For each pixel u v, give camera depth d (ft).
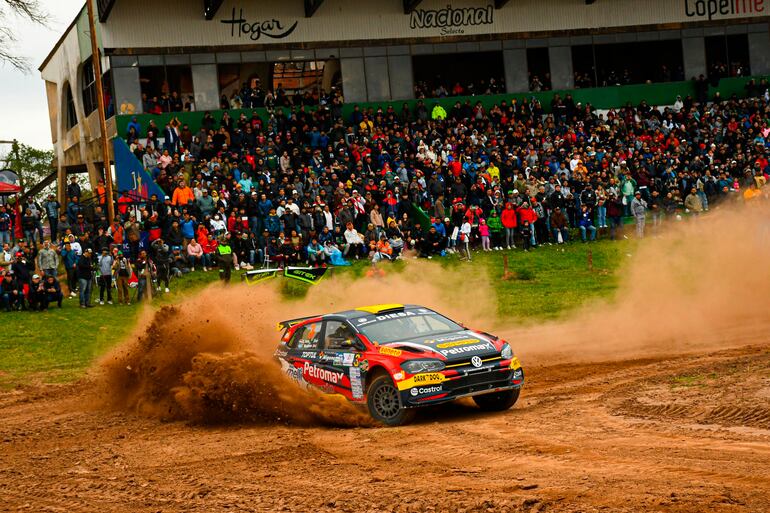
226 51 138.10
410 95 146.41
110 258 90.22
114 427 42.91
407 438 34.04
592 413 36.37
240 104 132.98
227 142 120.78
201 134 119.03
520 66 150.92
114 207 110.93
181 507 26.16
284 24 141.18
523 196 116.06
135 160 114.42
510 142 133.39
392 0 145.69
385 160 120.88
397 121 134.72
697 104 152.05
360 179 116.37
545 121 139.44
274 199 109.70
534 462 27.94
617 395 40.19
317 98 143.02
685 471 25.02
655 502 21.89
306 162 121.08
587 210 115.65
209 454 34.27
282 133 125.49
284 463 31.30
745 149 137.90
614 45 154.71
